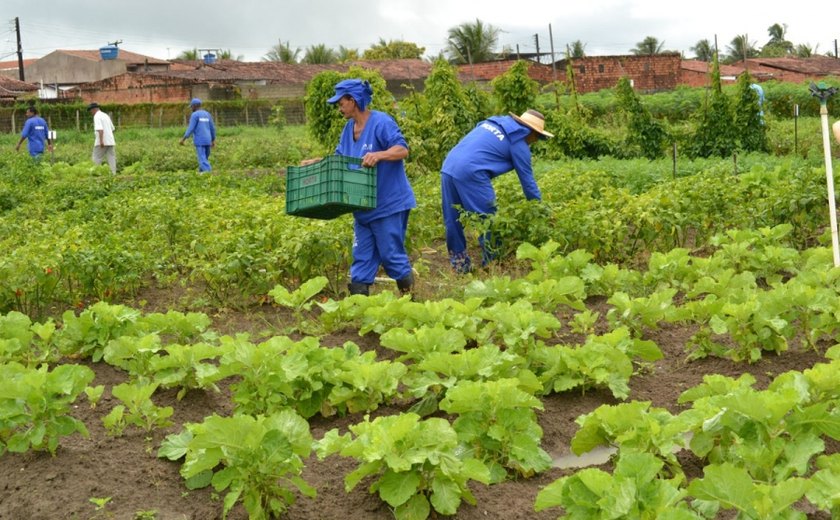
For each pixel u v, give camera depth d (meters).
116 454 5.06
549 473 4.77
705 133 23.16
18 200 17.39
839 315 6.24
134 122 52.59
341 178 7.80
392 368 5.50
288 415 4.29
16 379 5.21
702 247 10.38
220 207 12.77
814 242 10.67
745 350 6.37
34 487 4.73
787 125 27.27
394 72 67.62
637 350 6.20
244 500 4.22
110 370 6.73
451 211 9.97
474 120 21.05
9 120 49.38
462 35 80.38
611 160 19.91
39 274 8.46
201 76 63.47
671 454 4.30
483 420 4.66
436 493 4.16
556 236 9.81
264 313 8.64
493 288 7.52
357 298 7.33
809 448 4.04
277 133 43.41
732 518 4.15
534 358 5.94
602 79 63.03
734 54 102.06
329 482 4.71
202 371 5.72
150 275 10.35
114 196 17.02
